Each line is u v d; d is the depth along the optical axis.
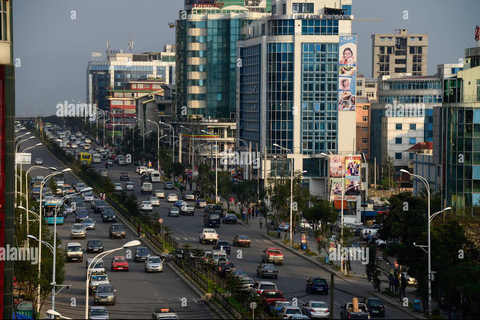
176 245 174.38
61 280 124.62
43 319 108.44
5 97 102.81
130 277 147.12
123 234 196.00
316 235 178.88
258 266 149.12
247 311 111.25
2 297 101.88
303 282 143.75
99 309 107.50
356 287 141.12
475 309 108.00
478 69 198.62
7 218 102.69
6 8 103.12
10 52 103.56
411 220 162.75
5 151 102.69
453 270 117.94
